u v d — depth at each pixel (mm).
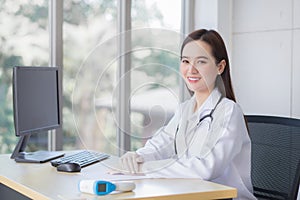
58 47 3418
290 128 2256
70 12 3494
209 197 1802
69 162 2281
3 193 2256
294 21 3516
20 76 2510
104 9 3691
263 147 2330
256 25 3803
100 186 1692
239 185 2158
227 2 4008
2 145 3236
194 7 4191
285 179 2199
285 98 3582
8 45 3252
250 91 3852
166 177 2035
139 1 3908
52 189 1809
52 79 2848
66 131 3467
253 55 3828
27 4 3322
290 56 3543
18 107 2482
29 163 2484
